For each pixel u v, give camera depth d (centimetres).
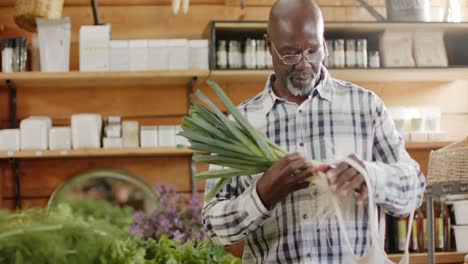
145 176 418
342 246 170
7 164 414
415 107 414
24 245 103
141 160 418
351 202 169
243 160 169
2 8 421
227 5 427
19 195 411
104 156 416
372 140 180
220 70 385
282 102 182
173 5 394
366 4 413
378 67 393
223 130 172
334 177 154
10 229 105
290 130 180
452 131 441
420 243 397
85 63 387
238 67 387
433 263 324
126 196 409
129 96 421
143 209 407
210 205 178
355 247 170
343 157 164
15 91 415
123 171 411
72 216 110
